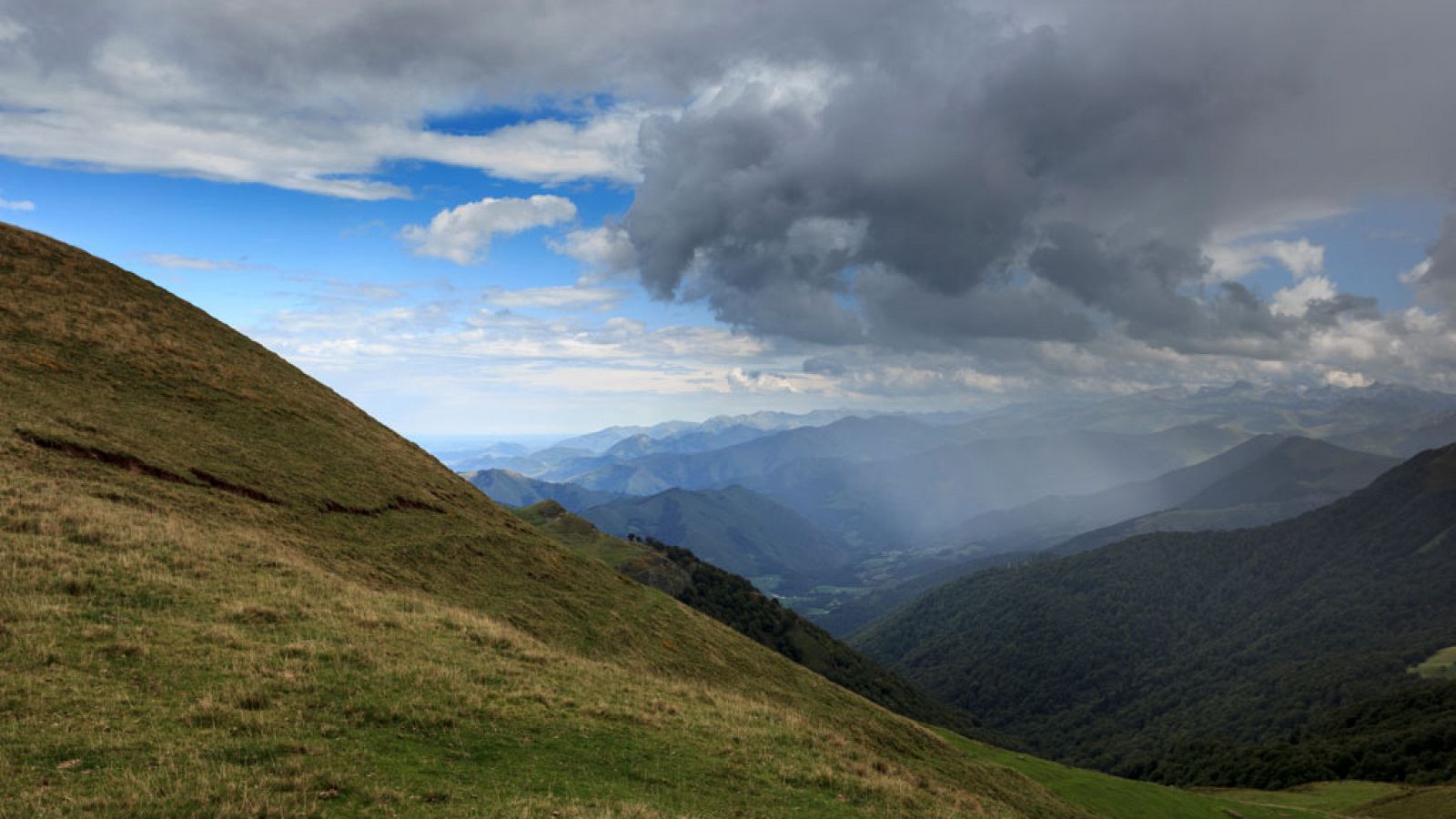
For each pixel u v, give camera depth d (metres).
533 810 14.39
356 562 35.94
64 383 40.50
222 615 21.89
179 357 51.34
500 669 24.42
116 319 51.94
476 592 40.47
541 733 19.69
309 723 16.30
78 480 30.91
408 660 22.14
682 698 28.73
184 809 11.66
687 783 19.16
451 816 13.41
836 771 23.86
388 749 16.14
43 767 12.25
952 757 46.47
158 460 36.28
